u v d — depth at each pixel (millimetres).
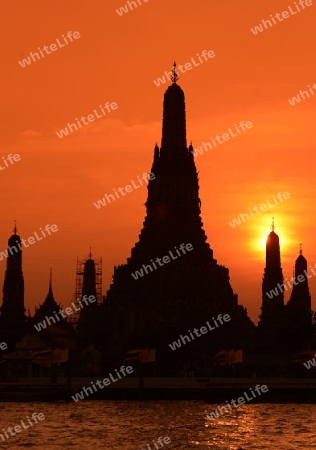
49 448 140000
